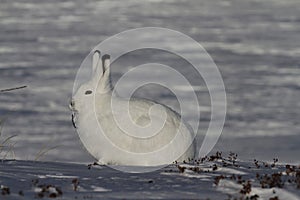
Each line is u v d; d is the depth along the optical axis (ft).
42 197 61.11
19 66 512.22
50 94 398.83
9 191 62.59
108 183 69.46
